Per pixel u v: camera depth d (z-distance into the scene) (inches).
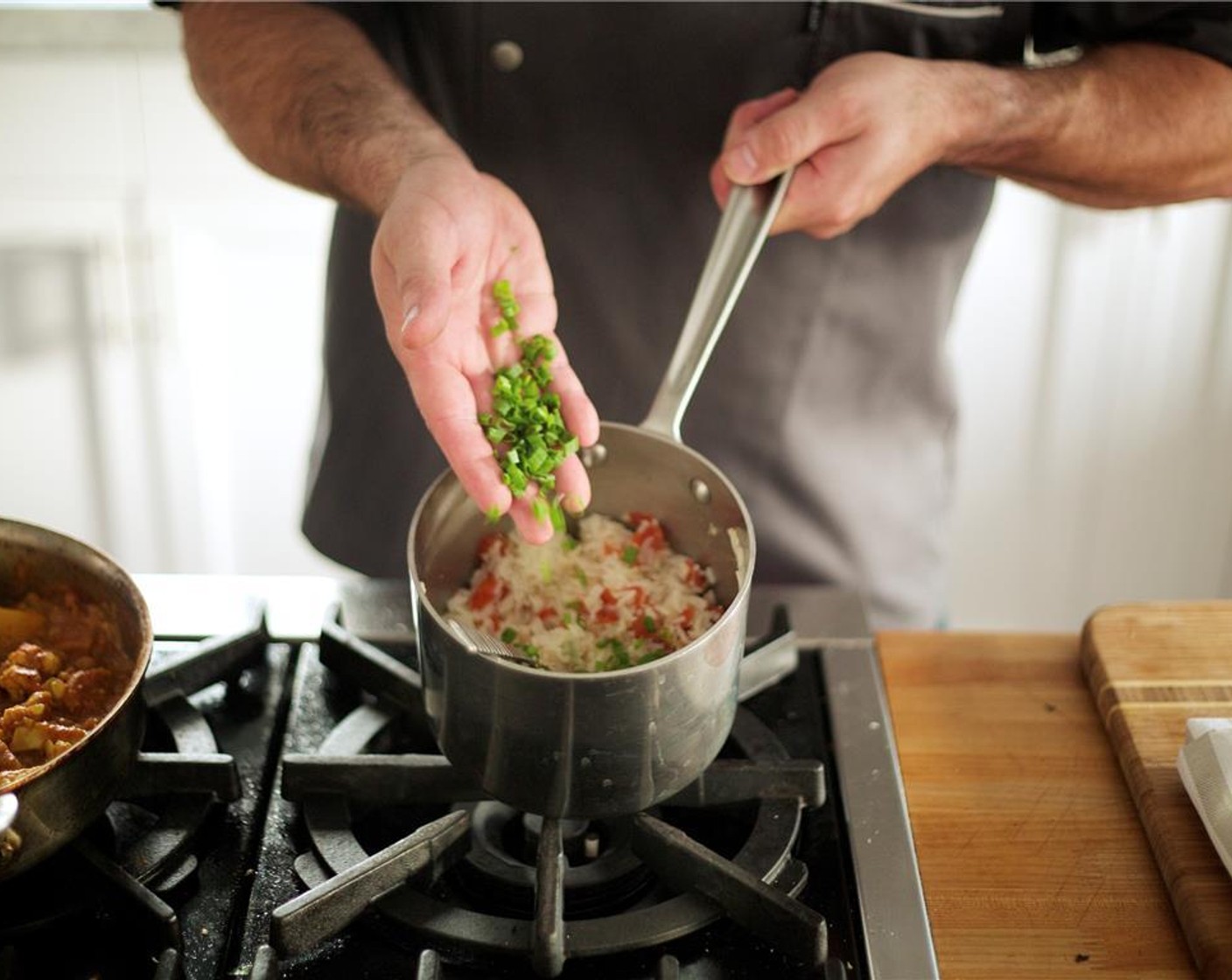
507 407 35.1
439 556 35.9
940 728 37.5
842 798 34.9
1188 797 33.7
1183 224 75.4
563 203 53.7
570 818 30.4
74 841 30.5
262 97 48.6
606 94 51.9
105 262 76.7
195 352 79.7
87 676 33.6
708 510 36.1
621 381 56.0
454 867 32.7
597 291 54.7
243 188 75.4
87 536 84.7
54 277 77.0
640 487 37.5
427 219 37.1
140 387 80.3
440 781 33.4
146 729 35.7
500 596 36.3
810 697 38.5
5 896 30.3
